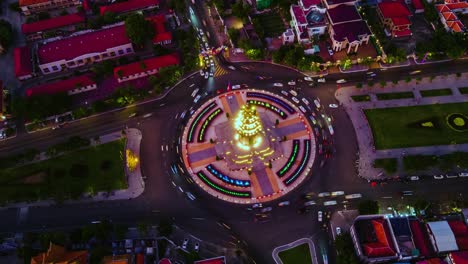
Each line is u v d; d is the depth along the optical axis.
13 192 190.75
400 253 159.38
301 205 185.62
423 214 178.38
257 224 180.75
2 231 181.38
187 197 189.38
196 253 169.25
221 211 184.88
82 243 175.50
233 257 172.12
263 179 193.88
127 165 198.75
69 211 186.75
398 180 191.62
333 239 175.38
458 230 166.38
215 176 194.75
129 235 179.00
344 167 196.38
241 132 193.88
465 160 189.75
